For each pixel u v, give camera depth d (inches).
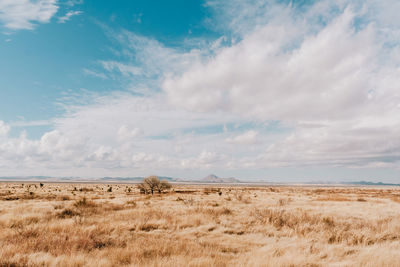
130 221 485.7
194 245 328.8
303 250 316.8
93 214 577.9
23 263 234.7
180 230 445.1
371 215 657.0
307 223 474.6
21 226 410.9
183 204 884.6
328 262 268.4
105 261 242.1
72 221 474.6
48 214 555.8
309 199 1378.0
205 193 2084.2
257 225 495.5
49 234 351.9
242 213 654.5
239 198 1213.7
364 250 309.7
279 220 505.4
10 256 252.1
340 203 1072.2
